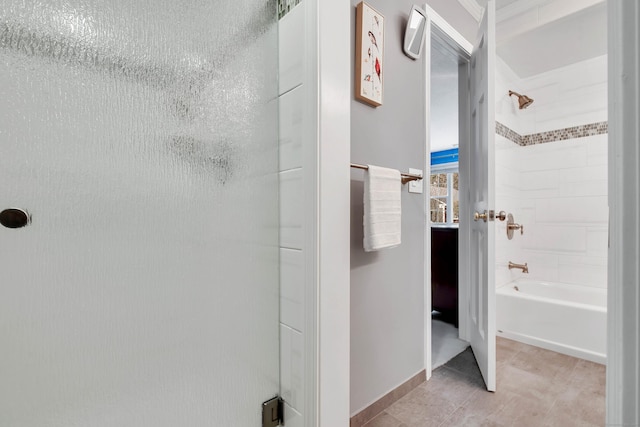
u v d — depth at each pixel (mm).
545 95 2629
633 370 321
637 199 318
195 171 874
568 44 2217
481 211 1684
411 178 1407
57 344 684
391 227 1252
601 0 1766
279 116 1039
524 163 2740
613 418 339
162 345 820
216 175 912
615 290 337
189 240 864
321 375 916
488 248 1507
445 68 2691
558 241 2547
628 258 324
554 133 2576
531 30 2047
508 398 1458
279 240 1044
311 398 919
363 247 1275
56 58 676
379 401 1343
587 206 2410
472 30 2027
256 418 993
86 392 718
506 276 2529
